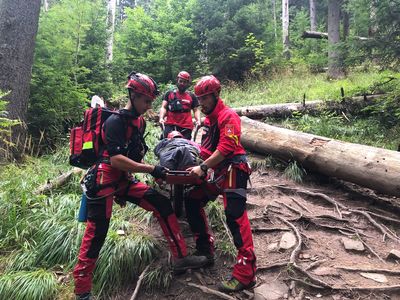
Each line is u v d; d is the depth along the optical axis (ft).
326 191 16.31
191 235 12.93
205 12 50.16
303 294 9.86
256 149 20.45
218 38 46.98
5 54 23.15
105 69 37.09
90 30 35.83
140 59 48.70
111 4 50.26
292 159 18.12
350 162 15.11
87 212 9.71
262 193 16.33
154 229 13.29
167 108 17.28
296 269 10.69
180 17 51.72
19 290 10.50
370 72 39.29
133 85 8.98
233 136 9.06
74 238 12.21
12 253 12.35
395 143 20.79
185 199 11.16
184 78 16.85
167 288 10.48
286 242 12.25
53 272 11.35
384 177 13.85
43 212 13.80
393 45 25.66
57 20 31.35
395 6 25.22
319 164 16.47
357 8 28.60
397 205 14.69
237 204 9.52
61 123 26.89
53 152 23.65
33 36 24.29
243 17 47.70
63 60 28.60
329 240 12.59
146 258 11.31
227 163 9.53
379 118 24.49
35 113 26.18
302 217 13.76
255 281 9.95
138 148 9.66
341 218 13.73
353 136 22.89
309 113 28.07
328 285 9.98
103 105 10.21
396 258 11.33
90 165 9.79
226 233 12.68
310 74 46.68
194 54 50.37
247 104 35.24
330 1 46.83
